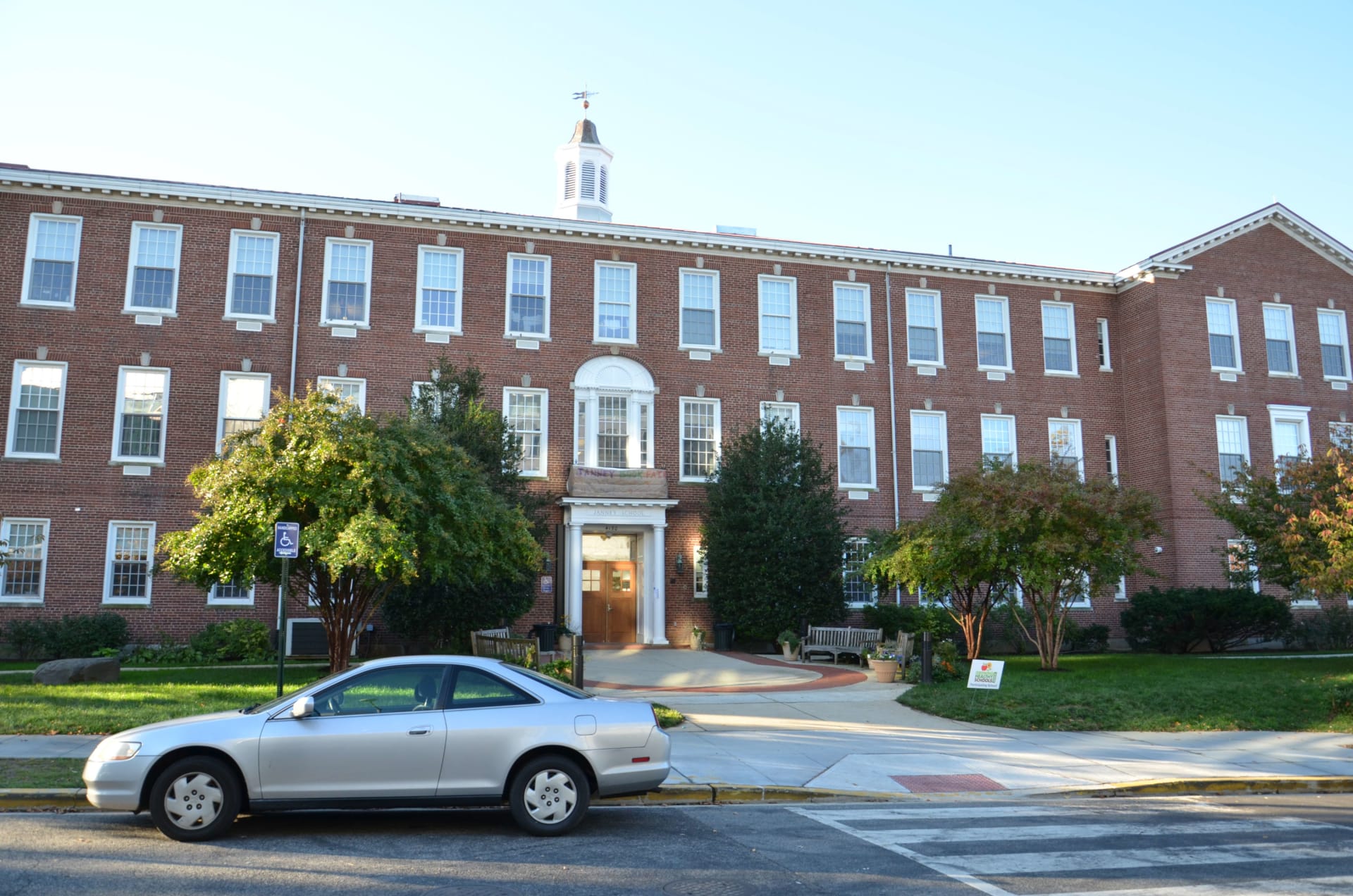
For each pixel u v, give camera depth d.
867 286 34.12
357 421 18.22
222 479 17.78
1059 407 35.22
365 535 16.28
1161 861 8.84
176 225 28.66
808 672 24.55
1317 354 36.53
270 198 28.97
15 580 26.50
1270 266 36.41
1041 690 19.50
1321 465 23.19
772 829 9.95
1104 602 34.00
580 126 37.81
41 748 12.79
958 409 34.22
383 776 9.08
